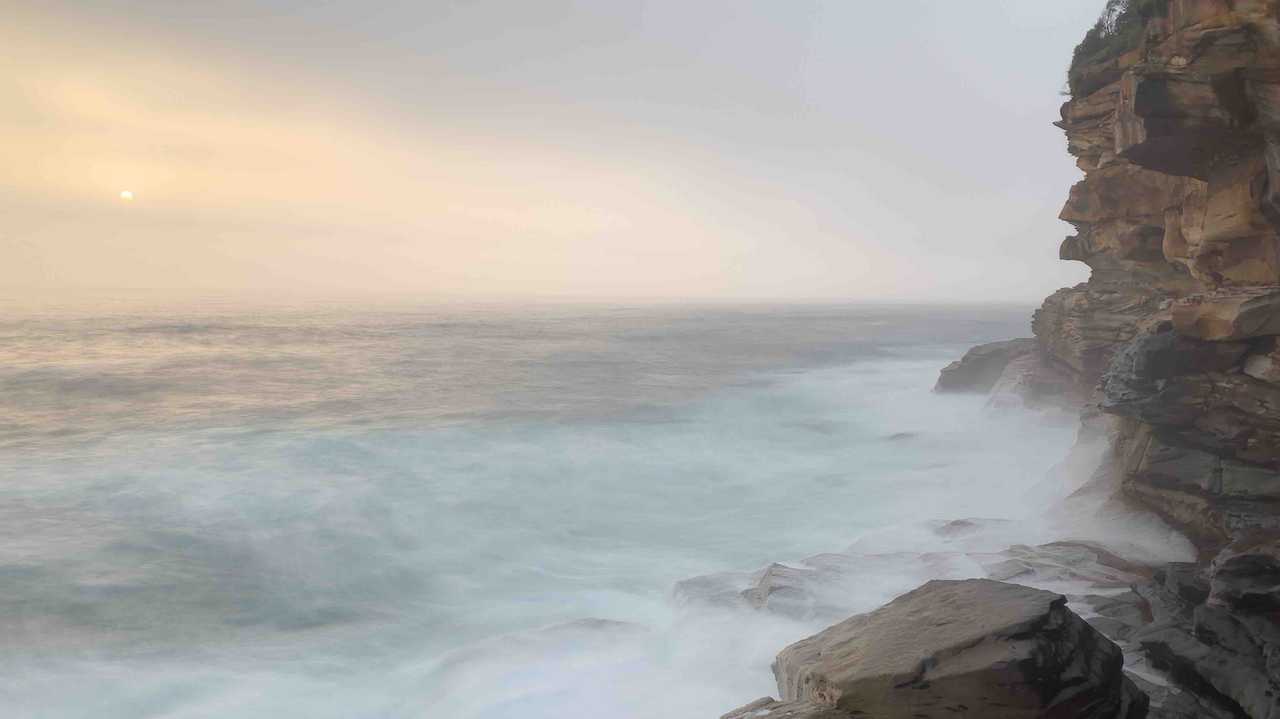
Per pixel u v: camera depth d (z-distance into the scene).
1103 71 32.97
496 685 15.91
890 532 23.52
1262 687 12.77
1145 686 13.60
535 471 35.25
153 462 35.50
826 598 18.03
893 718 10.41
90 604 20.95
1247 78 17.80
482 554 25.16
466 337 124.44
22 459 35.84
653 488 32.75
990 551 21.45
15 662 17.75
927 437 42.00
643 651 16.88
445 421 47.25
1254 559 14.88
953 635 10.90
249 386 61.28
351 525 27.56
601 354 98.00
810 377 75.25
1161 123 19.48
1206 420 21.78
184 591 21.94
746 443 41.97
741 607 18.25
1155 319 30.17
